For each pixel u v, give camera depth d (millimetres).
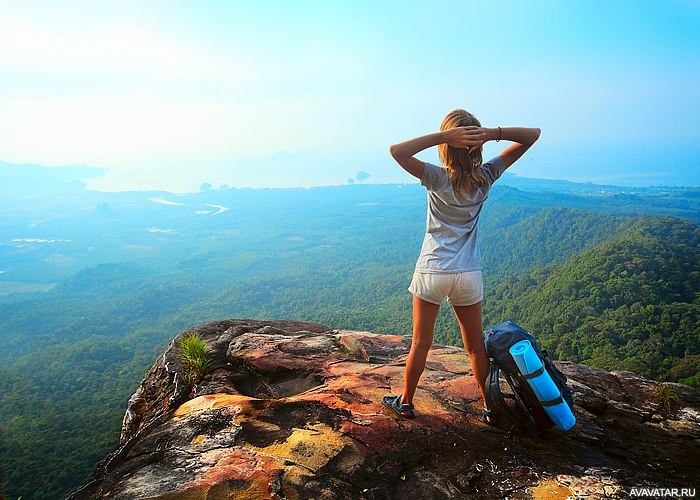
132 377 78812
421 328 2836
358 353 4445
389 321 110625
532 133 2760
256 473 2350
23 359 99562
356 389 3387
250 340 4660
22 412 63781
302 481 2316
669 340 50375
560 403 2699
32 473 43406
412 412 2965
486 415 2930
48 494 40062
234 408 3057
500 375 3539
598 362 48625
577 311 67312
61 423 57844
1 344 125438
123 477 2365
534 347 2809
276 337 4816
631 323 57031
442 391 3377
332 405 3102
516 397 2793
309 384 3855
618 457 2736
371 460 2516
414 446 2662
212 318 144000
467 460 2576
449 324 70812
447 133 2590
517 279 104000
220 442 2668
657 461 2705
